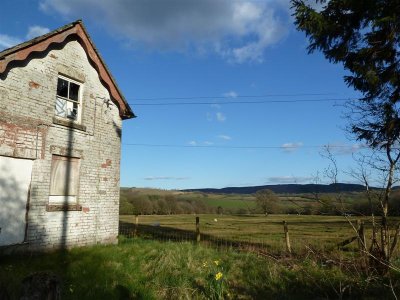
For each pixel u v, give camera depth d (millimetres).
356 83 10945
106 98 14188
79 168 12891
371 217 9633
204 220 44031
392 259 9594
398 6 9758
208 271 9328
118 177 14469
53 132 12008
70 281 7930
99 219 13492
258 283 8992
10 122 10742
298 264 10062
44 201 11570
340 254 10578
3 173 10547
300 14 10406
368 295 7977
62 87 12797
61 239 12039
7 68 10781
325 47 11055
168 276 8875
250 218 48438
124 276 8719
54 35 12031
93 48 13680
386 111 10461
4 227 10453
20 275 8047
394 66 10508
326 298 7988
